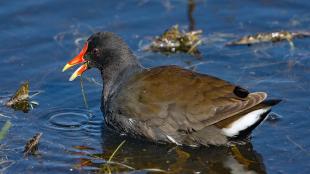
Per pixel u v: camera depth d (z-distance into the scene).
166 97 11.94
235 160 11.73
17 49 15.71
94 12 17.16
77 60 13.45
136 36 16.30
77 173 11.35
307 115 12.82
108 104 12.67
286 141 12.13
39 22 16.70
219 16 17.02
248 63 15.01
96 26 16.64
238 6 17.39
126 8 17.36
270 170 11.33
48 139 12.49
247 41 15.82
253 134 12.40
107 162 11.66
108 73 13.09
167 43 15.89
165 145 12.23
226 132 11.73
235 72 14.65
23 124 13.01
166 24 16.77
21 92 13.73
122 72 12.94
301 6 17.20
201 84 11.91
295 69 14.57
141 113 12.06
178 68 12.41
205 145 11.99
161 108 11.93
